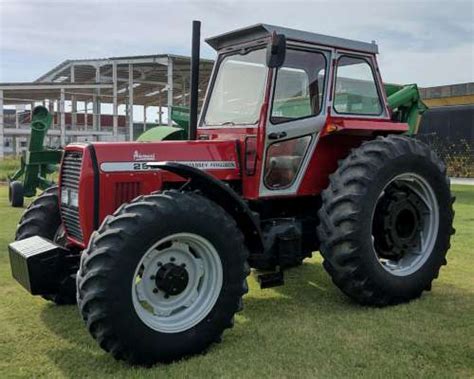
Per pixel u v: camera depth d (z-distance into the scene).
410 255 4.15
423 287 4.05
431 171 4.15
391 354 2.97
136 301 2.87
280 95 3.77
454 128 16.45
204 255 3.13
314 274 4.80
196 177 3.11
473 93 16.02
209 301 3.11
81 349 3.10
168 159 3.51
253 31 3.78
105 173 3.33
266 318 3.61
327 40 3.91
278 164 3.85
